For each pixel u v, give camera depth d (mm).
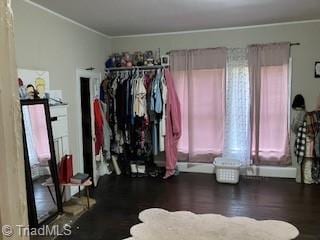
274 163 4500
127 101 4480
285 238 2609
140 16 3709
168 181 4426
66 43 3729
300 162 4246
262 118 4426
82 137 4172
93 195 3848
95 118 4383
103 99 4664
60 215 3121
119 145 4691
